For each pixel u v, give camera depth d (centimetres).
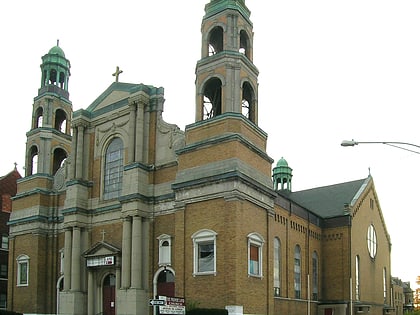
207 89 3456
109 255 3494
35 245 4081
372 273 5144
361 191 5138
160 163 3488
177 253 3097
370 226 5269
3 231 5591
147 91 3650
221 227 2939
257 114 3431
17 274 4169
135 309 3231
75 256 3684
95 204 3788
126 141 3697
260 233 3125
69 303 3616
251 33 3528
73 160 3906
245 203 3006
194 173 3138
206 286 2917
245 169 3055
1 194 5650
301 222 4378
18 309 4066
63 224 3912
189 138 3272
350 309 4447
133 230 3375
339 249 4659
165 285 3303
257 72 3478
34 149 4456
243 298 2852
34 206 4181
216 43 3578
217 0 3478
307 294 4328
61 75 4631
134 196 3394
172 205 3362
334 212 4881
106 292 3606
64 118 4603
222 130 3127
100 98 3966
